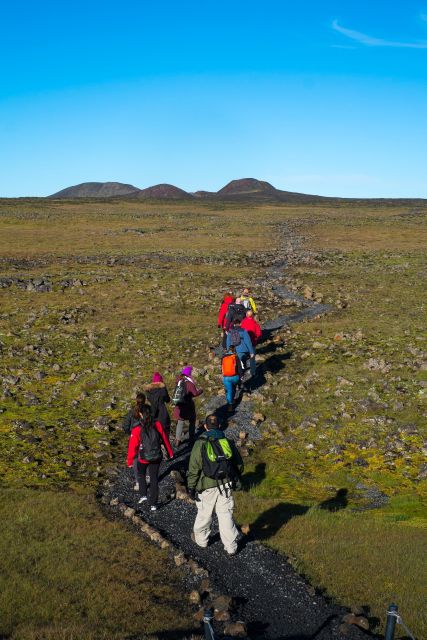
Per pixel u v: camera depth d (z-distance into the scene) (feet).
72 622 26.71
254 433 59.06
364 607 28.96
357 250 215.51
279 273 171.83
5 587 29.45
